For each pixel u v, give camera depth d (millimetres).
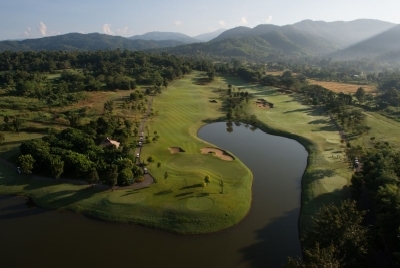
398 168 56656
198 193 58031
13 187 60719
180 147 83625
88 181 59625
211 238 48062
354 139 92000
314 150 84062
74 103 121688
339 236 36469
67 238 47719
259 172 72562
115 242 46906
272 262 43156
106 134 81188
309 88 165125
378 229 40094
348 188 61438
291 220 53344
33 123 97312
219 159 76188
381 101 138875
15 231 49188
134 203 54812
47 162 63688
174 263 42531
